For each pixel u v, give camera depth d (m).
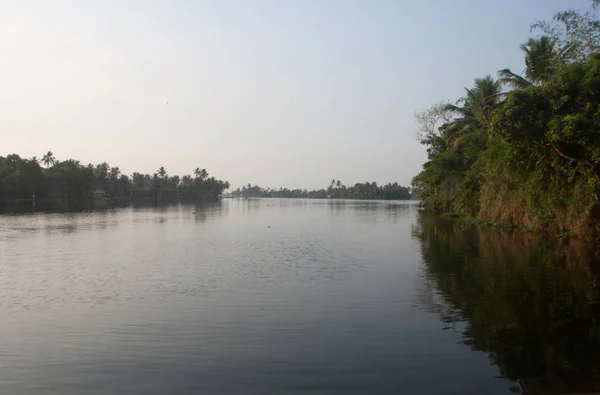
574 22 22.50
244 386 6.43
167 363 7.30
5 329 9.13
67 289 12.70
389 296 11.54
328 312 10.13
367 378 6.62
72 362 7.40
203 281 13.71
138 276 14.60
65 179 122.88
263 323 9.38
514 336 8.23
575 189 21.70
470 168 41.69
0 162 109.56
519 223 30.50
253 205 114.00
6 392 6.36
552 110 16.95
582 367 6.84
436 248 21.12
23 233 30.39
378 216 54.88
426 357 7.37
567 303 10.29
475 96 42.12
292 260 17.94
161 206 99.19
